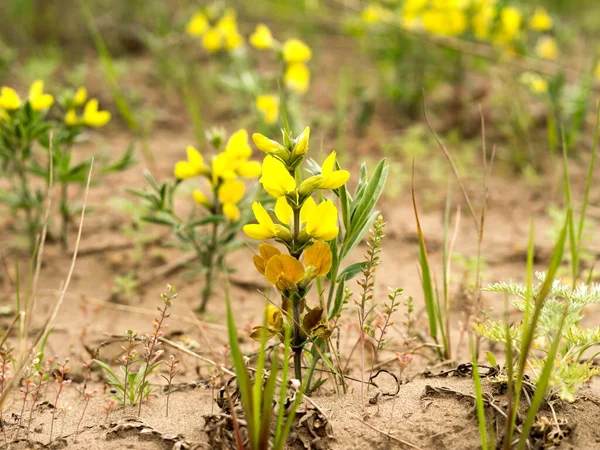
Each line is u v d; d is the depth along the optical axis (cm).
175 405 134
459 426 127
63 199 171
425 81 270
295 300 127
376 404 130
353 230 130
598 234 181
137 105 274
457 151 237
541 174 224
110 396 136
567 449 124
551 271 121
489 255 173
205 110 274
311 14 357
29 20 343
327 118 250
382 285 163
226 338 151
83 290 164
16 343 149
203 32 262
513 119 250
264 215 125
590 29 362
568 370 125
